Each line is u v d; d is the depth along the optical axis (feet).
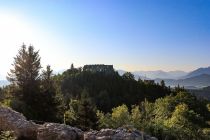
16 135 69.51
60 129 66.44
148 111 422.00
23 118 77.87
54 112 166.81
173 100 515.09
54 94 174.60
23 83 166.91
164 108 449.06
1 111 76.02
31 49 175.63
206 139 335.47
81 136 65.77
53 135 65.41
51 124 68.59
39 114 158.20
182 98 536.83
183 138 306.35
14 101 145.38
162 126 294.87
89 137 62.64
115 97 622.54
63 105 192.24
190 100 540.52
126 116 306.55
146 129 279.28
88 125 188.03
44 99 165.89
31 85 166.91
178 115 380.58
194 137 326.24
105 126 246.47
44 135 66.08
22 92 164.55
